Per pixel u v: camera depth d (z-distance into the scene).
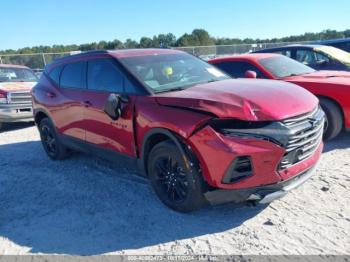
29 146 7.91
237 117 3.58
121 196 4.81
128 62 4.87
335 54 8.85
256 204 3.79
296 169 3.77
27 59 24.19
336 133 6.39
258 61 7.34
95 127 5.19
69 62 5.99
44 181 5.62
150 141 4.33
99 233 3.94
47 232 4.05
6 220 4.42
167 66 4.98
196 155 3.80
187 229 3.87
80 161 6.50
